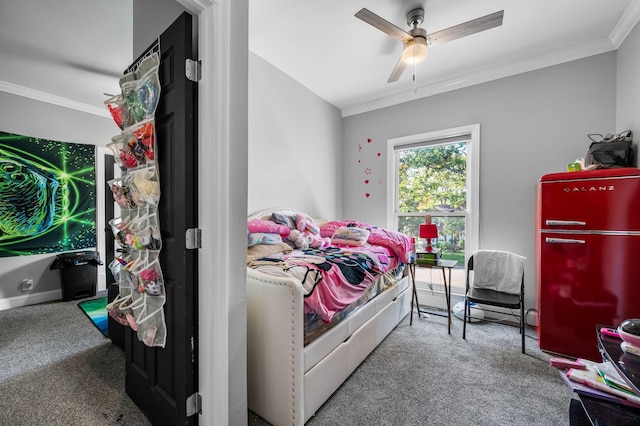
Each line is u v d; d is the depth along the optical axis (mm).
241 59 1259
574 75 2533
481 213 2965
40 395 1623
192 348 1181
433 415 1475
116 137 1452
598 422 871
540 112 2678
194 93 1170
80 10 1979
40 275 3314
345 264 1871
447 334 2484
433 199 3332
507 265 2467
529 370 1897
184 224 1151
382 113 3619
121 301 1516
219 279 1168
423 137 3316
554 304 2094
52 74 2885
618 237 1882
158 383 1347
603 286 1928
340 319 1734
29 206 3238
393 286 2568
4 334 2439
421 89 3270
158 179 1249
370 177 3719
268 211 2705
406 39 2039
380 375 1841
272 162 2820
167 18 1416
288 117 3006
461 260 3143
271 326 1404
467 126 3031
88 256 3543
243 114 1271
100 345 2238
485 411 1506
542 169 2672
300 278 1491
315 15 2086
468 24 1824
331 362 1604
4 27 2150
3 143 3055
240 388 1289
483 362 2004
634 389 835
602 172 1927
